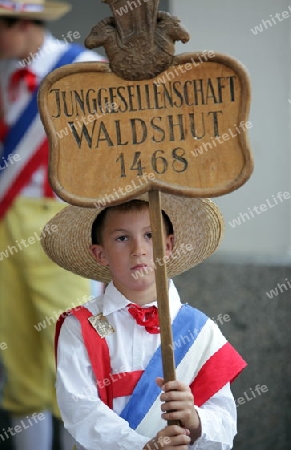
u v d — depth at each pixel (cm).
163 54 888
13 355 1445
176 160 895
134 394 956
